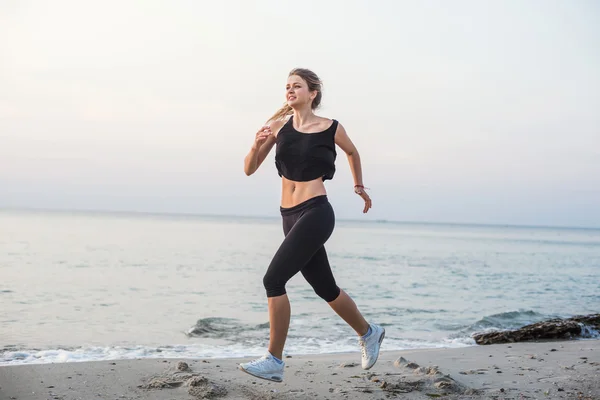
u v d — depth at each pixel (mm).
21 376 3855
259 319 9055
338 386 3781
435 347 7043
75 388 3584
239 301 11406
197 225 99125
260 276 16375
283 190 3484
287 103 3553
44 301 10258
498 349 5887
